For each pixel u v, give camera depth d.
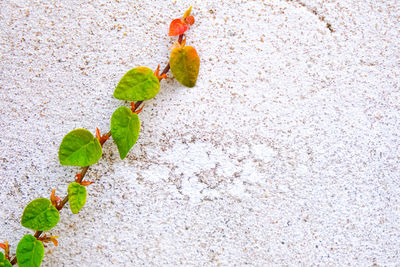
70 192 0.40
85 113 0.43
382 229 0.43
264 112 0.43
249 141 0.43
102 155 0.42
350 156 0.43
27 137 0.43
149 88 0.42
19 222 0.42
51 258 0.41
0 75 0.43
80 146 0.41
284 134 0.43
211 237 0.42
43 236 0.41
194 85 0.43
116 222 0.42
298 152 0.43
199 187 0.43
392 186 0.43
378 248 0.43
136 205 0.42
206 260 0.42
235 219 0.42
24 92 0.43
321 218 0.43
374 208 0.43
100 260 0.42
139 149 0.43
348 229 0.43
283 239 0.42
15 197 0.42
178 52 0.42
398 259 0.43
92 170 0.42
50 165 0.42
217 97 0.43
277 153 0.43
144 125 0.43
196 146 0.43
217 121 0.43
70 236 0.42
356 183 0.43
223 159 0.43
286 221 0.43
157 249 0.42
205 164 0.43
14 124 0.43
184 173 0.43
